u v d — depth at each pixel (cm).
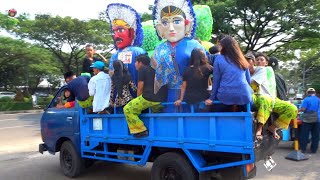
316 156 899
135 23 638
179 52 543
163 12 558
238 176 482
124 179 688
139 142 556
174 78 544
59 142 740
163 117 523
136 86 593
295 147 859
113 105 604
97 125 632
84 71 774
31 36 3253
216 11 1723
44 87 5319
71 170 700
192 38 567
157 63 549
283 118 525
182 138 499
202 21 703
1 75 3891
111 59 646
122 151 603
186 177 499
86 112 661
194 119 489
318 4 1853
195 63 494
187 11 554
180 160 504
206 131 477
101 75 614
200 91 490
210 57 536
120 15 639
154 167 534
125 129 576
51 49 3456
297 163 808
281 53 2359
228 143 453
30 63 3622
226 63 461
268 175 696
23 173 758
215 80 469
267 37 2109
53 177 716
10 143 1211
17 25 3105
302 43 2177
